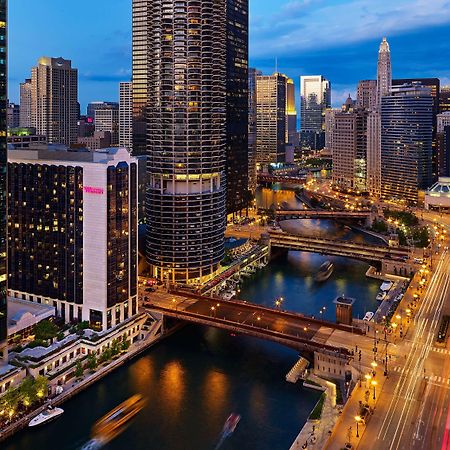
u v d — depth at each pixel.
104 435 197.88
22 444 192.50
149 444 193.12
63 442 194.00
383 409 199.50
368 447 176.50
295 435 198.75
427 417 193.75
